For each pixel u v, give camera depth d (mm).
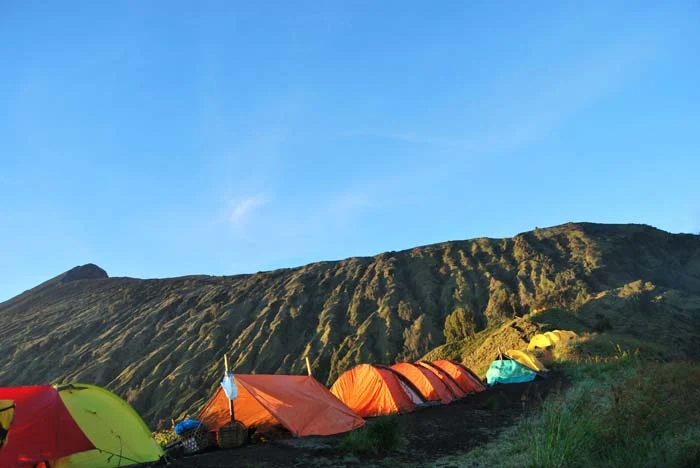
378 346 60062
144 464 9422
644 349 29156
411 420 14133
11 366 74000
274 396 12406
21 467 7828
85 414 9070
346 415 13203
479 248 89688
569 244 84375
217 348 66875
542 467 7465
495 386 22562
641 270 73125
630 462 6867
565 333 32062
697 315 45062
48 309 101125
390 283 77938
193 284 102438
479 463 8914
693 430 7637
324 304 76000
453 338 52719
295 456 9781
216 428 13156
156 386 58906
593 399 11133
